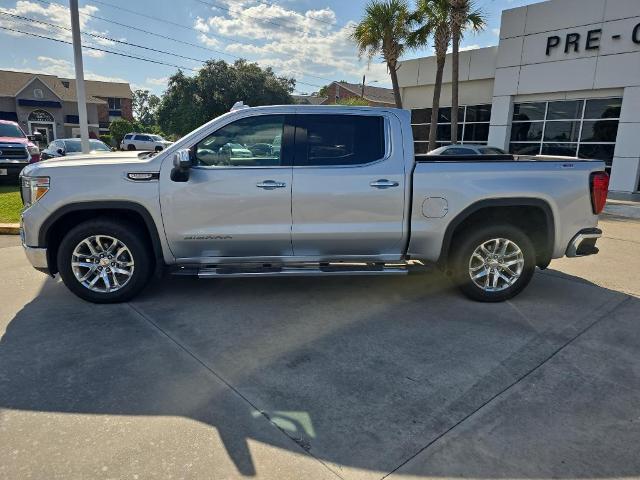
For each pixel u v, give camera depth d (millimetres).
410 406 2961
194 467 2400
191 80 43438
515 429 2738
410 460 2482
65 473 2340
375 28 16672
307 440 2627
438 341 3879
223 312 4465
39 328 4039
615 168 14836
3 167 12539
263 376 3301
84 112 10844
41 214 4316
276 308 4582
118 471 2359
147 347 3713
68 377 3246
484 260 4727
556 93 16203
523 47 16688
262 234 4457
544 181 4547
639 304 4758
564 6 15367
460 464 2451
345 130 4516
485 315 4449
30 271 5730
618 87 14539
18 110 41906
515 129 17703
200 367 3414
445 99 20938
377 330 4094
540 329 4129
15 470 2352
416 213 4539
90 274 4570
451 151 13273
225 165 4422
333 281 5453
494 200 4531
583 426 2768
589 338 3945
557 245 4695
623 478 2354
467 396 3078
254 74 43594
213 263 4609
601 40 14641
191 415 2838
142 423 2752
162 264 4590
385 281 5473
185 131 43594
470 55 19328
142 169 4332
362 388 3160
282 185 4387
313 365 3463
